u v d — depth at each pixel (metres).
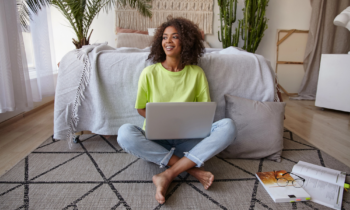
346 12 2.34
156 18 3.27
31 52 2.33
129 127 1.05
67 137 1.40
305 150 1.48
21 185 1.04
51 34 2.61
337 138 1.73
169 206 0.92
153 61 1.26
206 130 1.04
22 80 1.66
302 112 2.51
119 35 2.94
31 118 2.09
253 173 1.18
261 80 1.43
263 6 3.11
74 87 1.37
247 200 0.97
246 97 1.44
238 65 1.42
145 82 1.15
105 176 1.13
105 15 3.23
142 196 0.98
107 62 1.36
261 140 1.30
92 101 1.40
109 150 1.43
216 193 1.01
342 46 3.12
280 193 0.98
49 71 2.22
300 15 3.47
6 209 0.88
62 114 1.39
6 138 1.61
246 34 3.20
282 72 3.59
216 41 3.48
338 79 2.41
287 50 3.54
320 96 2.58
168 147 1.17
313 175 1.11
